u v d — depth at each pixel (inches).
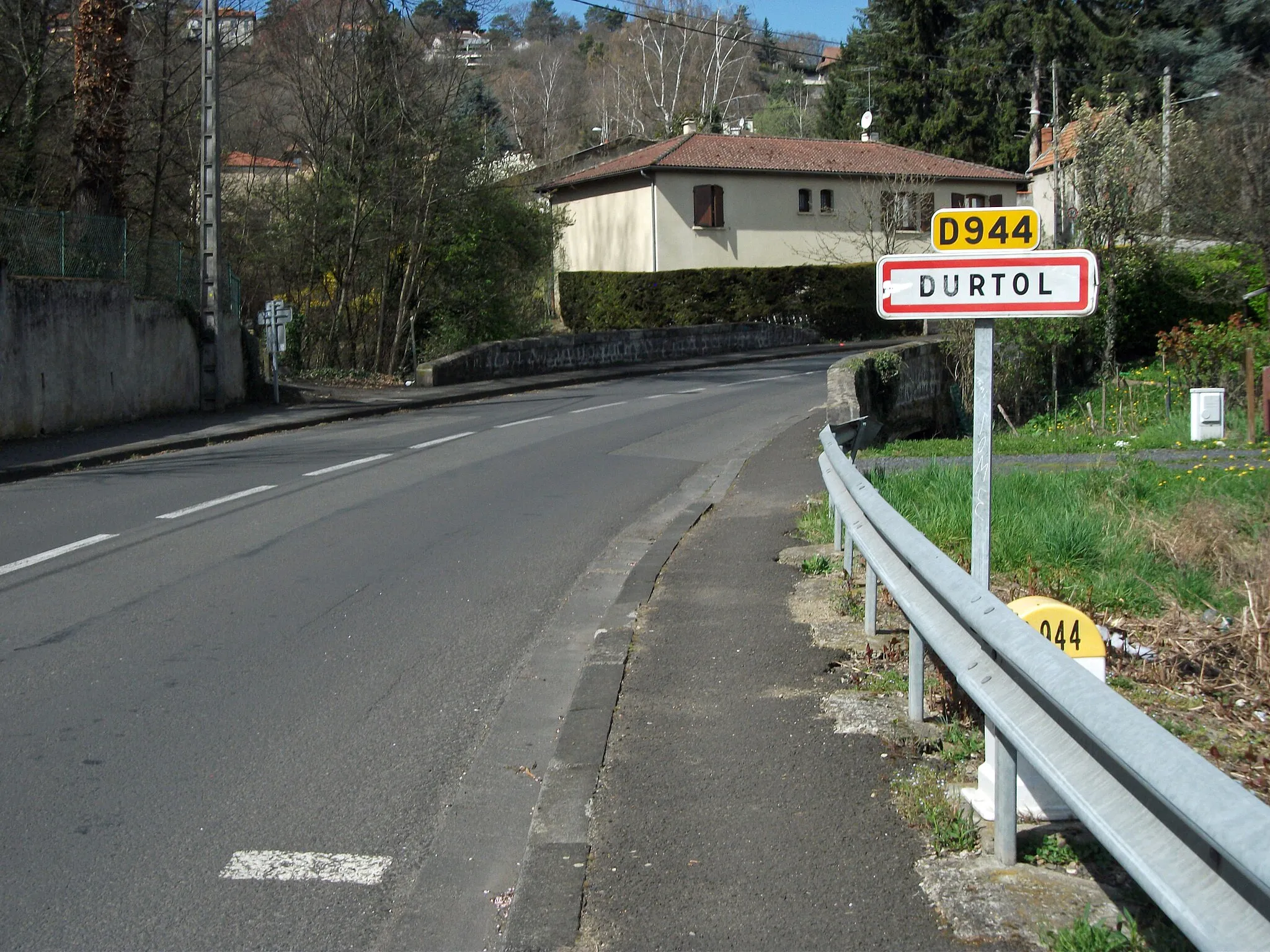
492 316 1258.6
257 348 902.4
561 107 3115.2
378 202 1114.7
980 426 189.0
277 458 605.3
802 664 241.8
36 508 458.3
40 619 296.7
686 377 1167.0
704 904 146.7
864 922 140.1
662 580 330.0
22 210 665.0
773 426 745.0
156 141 1067.3
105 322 722.8
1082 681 115.0
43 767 202.1
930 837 160.2
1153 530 339.0
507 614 304.0
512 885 161.0
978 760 186.2
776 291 1660.9
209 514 443.2
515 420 794.2
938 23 2274.9
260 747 211.9
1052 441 624.1
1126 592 291.6
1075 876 147.4
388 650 272.4
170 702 235.5
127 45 885.2
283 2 1098.1
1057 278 188.4
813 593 303.3
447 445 656.4
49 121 983.0
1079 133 919.0
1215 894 88.4
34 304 659.4
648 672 242.8
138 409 759.7
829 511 405.1
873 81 2329.0
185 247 922.1
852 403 542.9
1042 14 2052.2
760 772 186.5
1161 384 772.0
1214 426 607.2
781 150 1856.5
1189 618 260.8
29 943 145.9
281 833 177.2
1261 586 275.6
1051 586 293.6
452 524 425.4
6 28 921.5
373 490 499.5
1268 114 813.2
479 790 193.3
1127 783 106.0
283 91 1199.6
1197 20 1643.7
